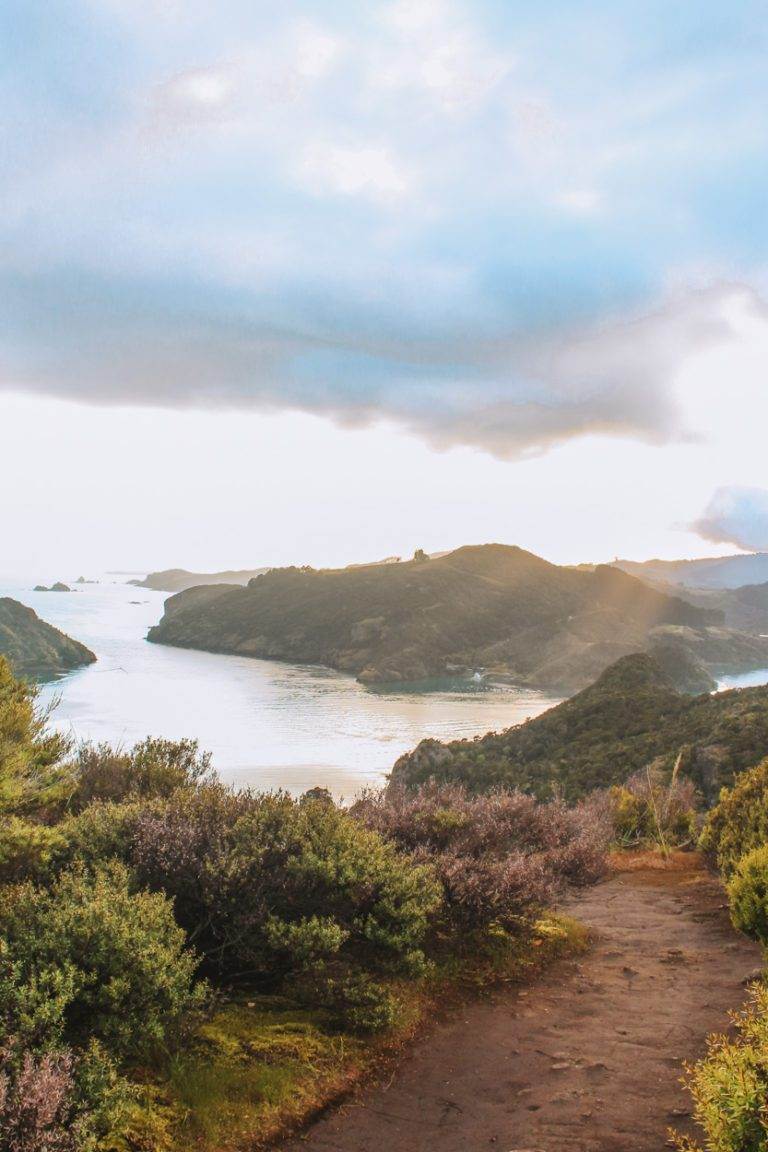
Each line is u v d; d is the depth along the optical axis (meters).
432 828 9.98
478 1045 6.38
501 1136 4.88
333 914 7.04
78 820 7.71
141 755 12.12
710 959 9.05
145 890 6.14
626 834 23.19
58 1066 4.23
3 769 7.44
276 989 6.85
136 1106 4.63
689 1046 6.23
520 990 7.75
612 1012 7.15
